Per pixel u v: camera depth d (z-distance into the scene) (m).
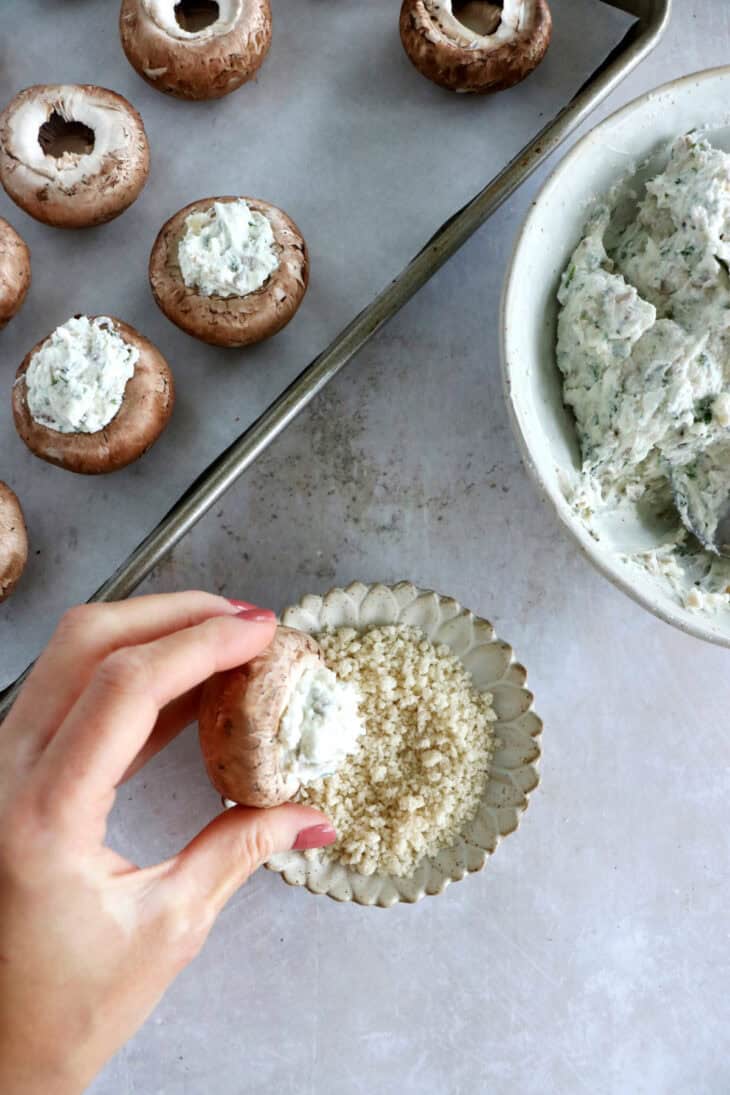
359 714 0.43
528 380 0.39
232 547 0.45
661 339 0.39
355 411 0.45
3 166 0.44
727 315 0.39
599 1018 0.45
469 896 0.46
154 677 0.33
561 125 0.43
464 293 0.45
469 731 0.44
